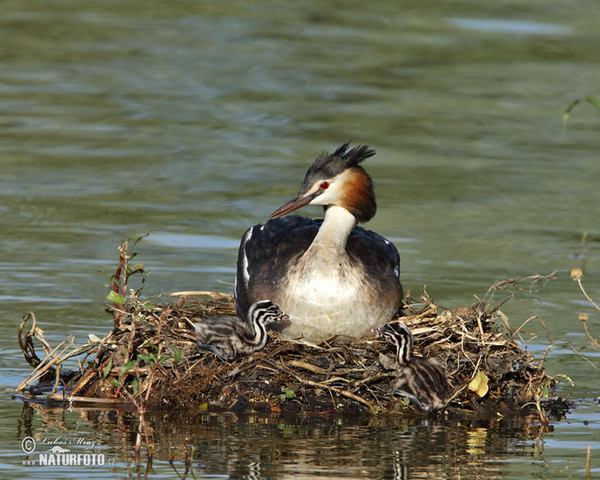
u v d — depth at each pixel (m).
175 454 8.96
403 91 24.25
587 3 32.00
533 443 9.54
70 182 18.16
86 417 9.93
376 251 11.52
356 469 8.72
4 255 14.74
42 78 24.34
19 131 20.80
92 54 26.28
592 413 10.48
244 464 8.78
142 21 29.62
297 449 9.16
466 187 18.58
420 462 8.94
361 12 31.09
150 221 16.44
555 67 26.00
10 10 29.81
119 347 10.56
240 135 21.05
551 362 11.73
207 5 31.66
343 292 10.81
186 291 12.66
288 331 10.95
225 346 10.41
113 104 22.77
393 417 10.21
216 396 10.34
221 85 24.36
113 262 14.70
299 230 11.64
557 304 13.63
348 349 10.67
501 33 28.55
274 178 18.61
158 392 10.36
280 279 11.01
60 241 15.43
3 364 11.34
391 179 18.84
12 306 12.98
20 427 9.59
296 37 28.22
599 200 18.16
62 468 8.61
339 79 25.02
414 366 10.23
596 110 23.30
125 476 8.49
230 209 17.08
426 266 14.83
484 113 22.86
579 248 15.91
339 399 10.34
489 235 16.34
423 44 27.62
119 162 19.25
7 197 17.31
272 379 10.45
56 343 11.83
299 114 22.45
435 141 21.05
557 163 20.06
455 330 10.84
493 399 10.59
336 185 11.12
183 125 21.56
